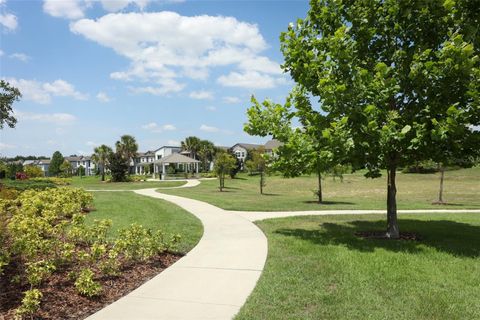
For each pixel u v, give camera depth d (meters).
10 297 4.91
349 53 8.09
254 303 4.90
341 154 7.79
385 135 7.12
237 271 6.36
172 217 12.60
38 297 4.54
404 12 7.86
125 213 13.21
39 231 7.52
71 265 6.31
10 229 7.11
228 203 17.94
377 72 7.79
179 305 4.86
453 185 35.78
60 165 88.81
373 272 6.23
